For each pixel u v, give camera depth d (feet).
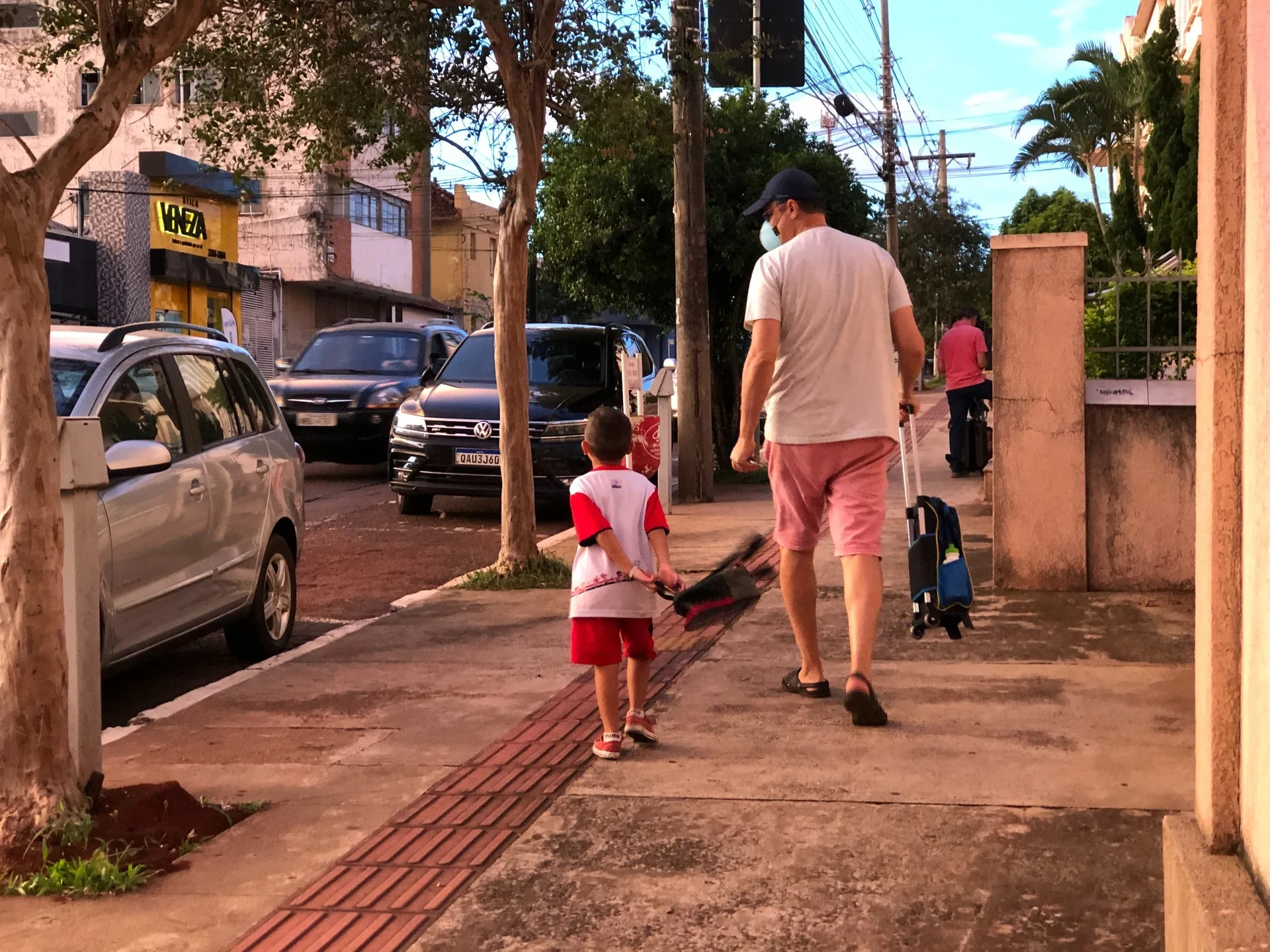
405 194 173.58
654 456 42.83
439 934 11.20
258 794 15.21
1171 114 55.11
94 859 12.55
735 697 18.48
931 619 17.40
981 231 165.07
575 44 31.73
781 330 17.04
